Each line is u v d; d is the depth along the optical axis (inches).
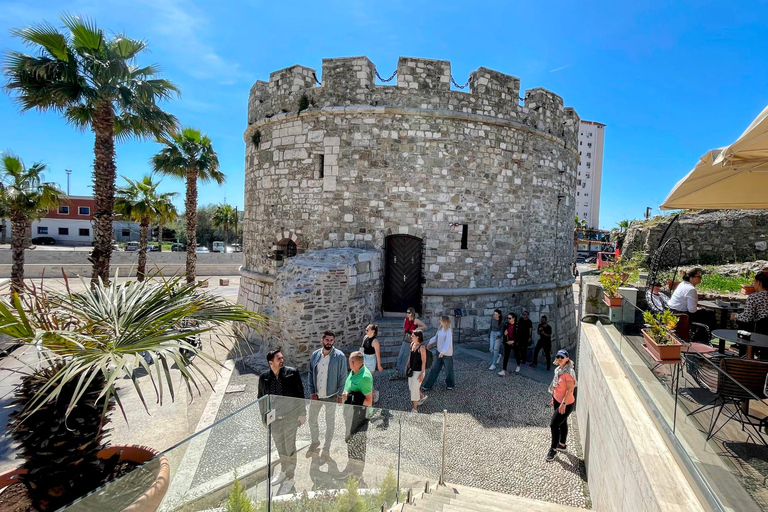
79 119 417.1
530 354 487.2
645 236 561.9
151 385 357.4
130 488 116.3
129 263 1228.5
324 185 493.7
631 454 140.9
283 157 524.1
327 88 490.6
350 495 160.2
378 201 486.9
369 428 173.8
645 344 169.6
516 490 214.5
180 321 165.8
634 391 181.3
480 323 508.7
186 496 126.5
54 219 1764.3
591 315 319.3
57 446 147.1
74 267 1041.5
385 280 501.7
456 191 493.0
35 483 149.3
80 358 130.2
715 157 151.8
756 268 393.4
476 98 495.8
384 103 482.9
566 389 240.2
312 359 236.2
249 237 597.6
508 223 527.5
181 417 296.0
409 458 187.5
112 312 160.4
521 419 294.2
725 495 102.0
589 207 2864.2
